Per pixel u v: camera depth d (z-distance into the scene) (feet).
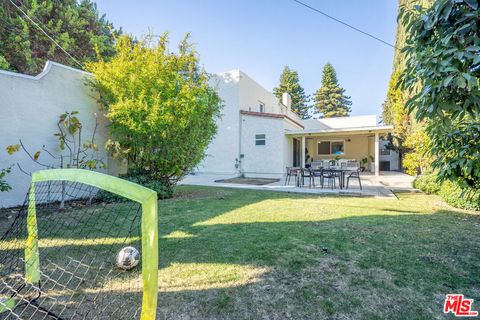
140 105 19.39
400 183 33.81
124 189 5.46
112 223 13.42
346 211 17.24
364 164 57.06
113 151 21.62
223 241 11.35
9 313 6.44
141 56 20.21
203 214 16.33
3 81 17.26
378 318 6.23
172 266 8.90
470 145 6.69
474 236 12.03
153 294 4.94
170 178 24.41
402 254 9.95
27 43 40.09
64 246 10.61
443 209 17.80
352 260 9.42
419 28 6.19
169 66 20.72
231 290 7.43
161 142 21.18
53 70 19.88
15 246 10.11
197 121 21.95
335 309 6.56
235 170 44.93
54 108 19.92
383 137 58.65
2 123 17.21
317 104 120.26
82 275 8.26
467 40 5.24
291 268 8.79
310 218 15.37
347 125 66.33
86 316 6.26
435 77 5.53
